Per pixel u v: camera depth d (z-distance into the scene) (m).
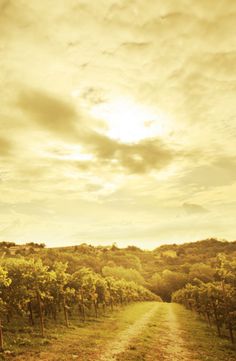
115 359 25.61
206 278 160.00
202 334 42.97
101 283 65.19
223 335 42.69
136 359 25.80
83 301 54.72
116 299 82.12
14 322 40.25
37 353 25.88
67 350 27.75
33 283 35.75
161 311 83.75
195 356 28.14
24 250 174.38
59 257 142.38
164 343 34.44
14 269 35.44
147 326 48.44
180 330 46.38
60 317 51.53
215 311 43.44
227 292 37.53
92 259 169.88
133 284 121.31
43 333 34.34
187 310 91.50
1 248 181.62
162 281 176.25
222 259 37.66
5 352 25.02
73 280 53.09
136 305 103.38
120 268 166.88
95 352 27.78
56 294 43.88
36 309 43.19
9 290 34.22
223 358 27.56
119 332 40.84
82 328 42.34
